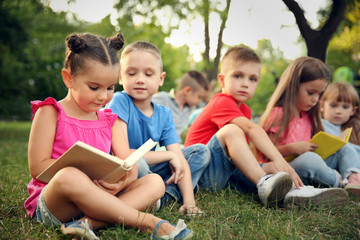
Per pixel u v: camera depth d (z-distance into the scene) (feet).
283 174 6.98
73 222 5.37
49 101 6.05
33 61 43.93
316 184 9.07
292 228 5.90
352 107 11.37
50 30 45.96
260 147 8.09
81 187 5.02
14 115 55.36
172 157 7.31
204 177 8.29
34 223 5.90
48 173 5.29
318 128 10.41
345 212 7.02
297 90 9.75
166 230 5.21
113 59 5.90
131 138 7.64
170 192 7.10
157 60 7.59
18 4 34.32
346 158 9.50
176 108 16.34
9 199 7.14
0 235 5.34
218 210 6.77
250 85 9.02
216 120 8.81
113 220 5.29
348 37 40.70
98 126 6.47
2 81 39.88
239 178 8.45
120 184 5.64
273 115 9.86
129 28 16.15
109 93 6.29
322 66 9.71
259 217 6.41
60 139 6.04
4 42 34.27
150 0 15.33
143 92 7.45
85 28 41.42
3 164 12.79
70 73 5.90
